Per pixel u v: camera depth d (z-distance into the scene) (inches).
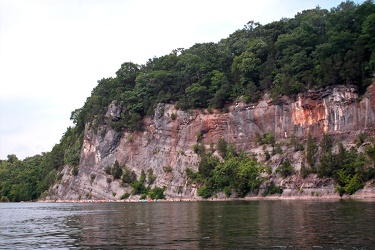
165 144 5388.8
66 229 1582.2
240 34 6417.3
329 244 978.1
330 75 4025.6
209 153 4825.3
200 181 4623.5
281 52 5022.1
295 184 3745.1
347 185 3329.2
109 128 6003.9
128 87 6476.4
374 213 1697.8
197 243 1066.7
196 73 5723.4
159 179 5191.9
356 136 3762.3
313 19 5502.0
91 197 5733.3
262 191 3941.9
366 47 4015.8
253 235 1175.6
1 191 7819.9
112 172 5644.7
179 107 5413.4
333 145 3860.7
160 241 1128.8
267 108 4594.0
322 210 1973.4
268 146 4377.5
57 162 7258.9
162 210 2674.7
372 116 3722.9
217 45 6309.1
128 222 1801.2
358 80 3956.7
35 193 7480.3
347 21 4480.8
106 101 6358.3
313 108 4163.4
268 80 4734.3
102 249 1024.9
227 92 5093.5
